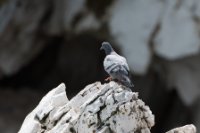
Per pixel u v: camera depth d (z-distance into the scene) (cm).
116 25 2455
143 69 2470
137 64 2461
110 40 2495
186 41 2411
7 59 2658
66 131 915
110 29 2469
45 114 980
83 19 2492
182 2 2406
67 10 2502
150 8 2420
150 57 2461
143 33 2434
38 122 980
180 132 970
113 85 927
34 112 1017
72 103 967
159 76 2664
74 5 2486
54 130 930
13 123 2488
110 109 898
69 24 2506
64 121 934
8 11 2514
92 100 923
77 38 2650
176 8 2406
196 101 2680
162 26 2420
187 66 2588
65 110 962
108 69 988
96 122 902
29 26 2559
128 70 992
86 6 2477
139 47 2447
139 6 2431
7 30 2544
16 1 2509
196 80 2636
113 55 1009
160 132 2842
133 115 903
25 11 2533
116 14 2456
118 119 895
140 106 920
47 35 2611
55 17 2542
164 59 2502
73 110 951
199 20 2397
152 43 2441
